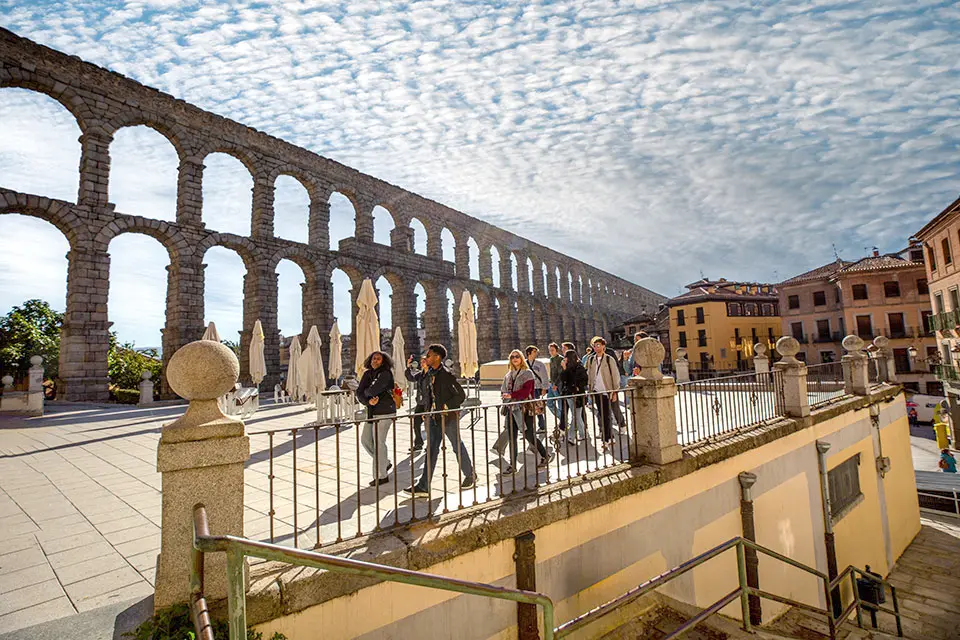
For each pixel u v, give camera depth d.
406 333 35.66
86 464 7.59
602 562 4.97
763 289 50.91
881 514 11.55
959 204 24.59
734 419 7.87
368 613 3.39
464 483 5.38
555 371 9.37
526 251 53.66
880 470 11.72
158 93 23.83
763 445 7.60
